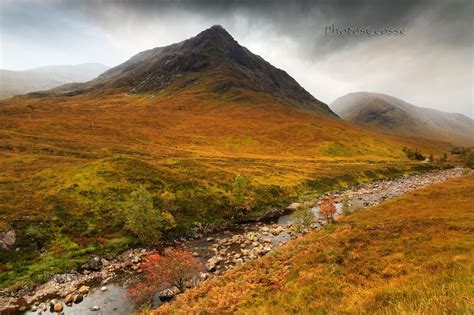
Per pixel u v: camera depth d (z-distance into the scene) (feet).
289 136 520.01
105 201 157.48
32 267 107.45
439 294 36.55
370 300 43.62
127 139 391.86
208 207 173.68
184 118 575.38
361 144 517.96
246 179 230.48
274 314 50.88
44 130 370.12
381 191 251.39
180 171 221.25
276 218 180.45
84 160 245.65
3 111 481.87
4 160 223.92
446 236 80.48
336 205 205.05
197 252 125.29
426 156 578.66
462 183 214.28
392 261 66.74
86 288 95.66
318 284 60.13
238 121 590.14
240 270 84.17
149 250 127.75
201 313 58.44
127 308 84.79
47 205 145.07
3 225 120.06
